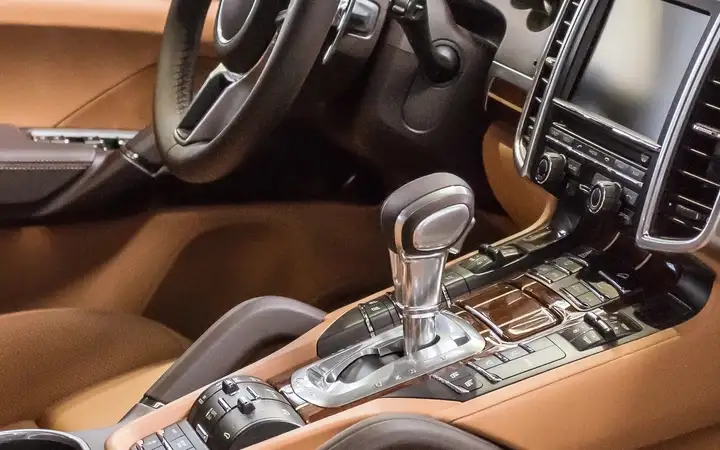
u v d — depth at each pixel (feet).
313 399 2.64
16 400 3.76
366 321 2.96
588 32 3.09
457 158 3.91
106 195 3.96
